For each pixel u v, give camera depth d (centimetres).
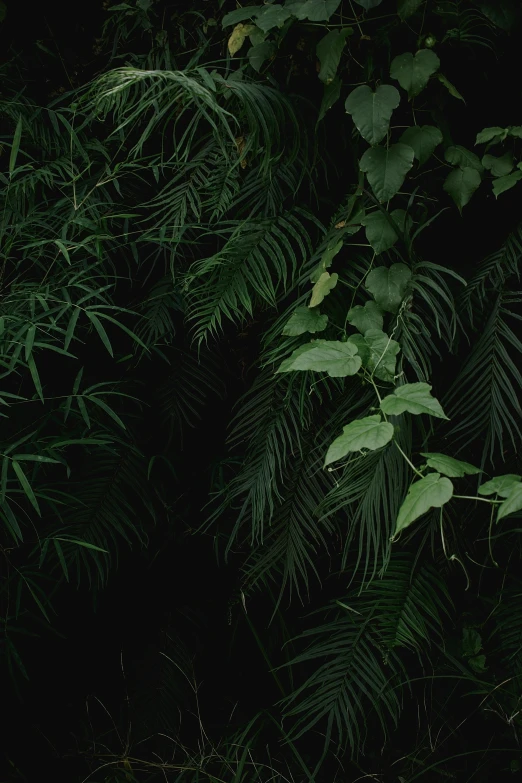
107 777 165
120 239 165
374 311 128
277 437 146
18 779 162
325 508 149
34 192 156
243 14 131
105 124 165
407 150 123
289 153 141
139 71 116
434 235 144
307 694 175
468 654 162
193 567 181
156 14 161
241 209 146
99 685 182
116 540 165
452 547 150
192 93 115
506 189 126
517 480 103
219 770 169
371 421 110
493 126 139
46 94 175
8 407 154
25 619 166
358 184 133
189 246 161
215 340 168
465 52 135
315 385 144
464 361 138
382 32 131
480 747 173
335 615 172
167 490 174
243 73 141
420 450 146
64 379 166
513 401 132
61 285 154
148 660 179
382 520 155
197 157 149
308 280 145
